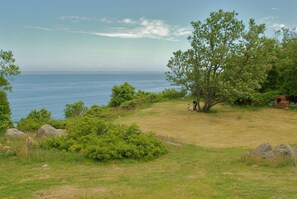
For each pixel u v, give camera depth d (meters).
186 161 13.19
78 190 9.02
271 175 10.35
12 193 8.84
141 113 30.23
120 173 11.24
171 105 33.91
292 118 26.73
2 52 25.05
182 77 29.53
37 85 194.62
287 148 12.38
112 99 37.44
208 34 27.92
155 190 8.72
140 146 13.77
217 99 29.73
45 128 18.56
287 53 33.31
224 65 27.80
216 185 9.20
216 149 16.09
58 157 13.26
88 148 13.22
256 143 18.72
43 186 9.50
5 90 25.86
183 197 7.91
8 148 14.00
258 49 27.72
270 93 33.03
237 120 26.31
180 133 22.12
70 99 91.88
